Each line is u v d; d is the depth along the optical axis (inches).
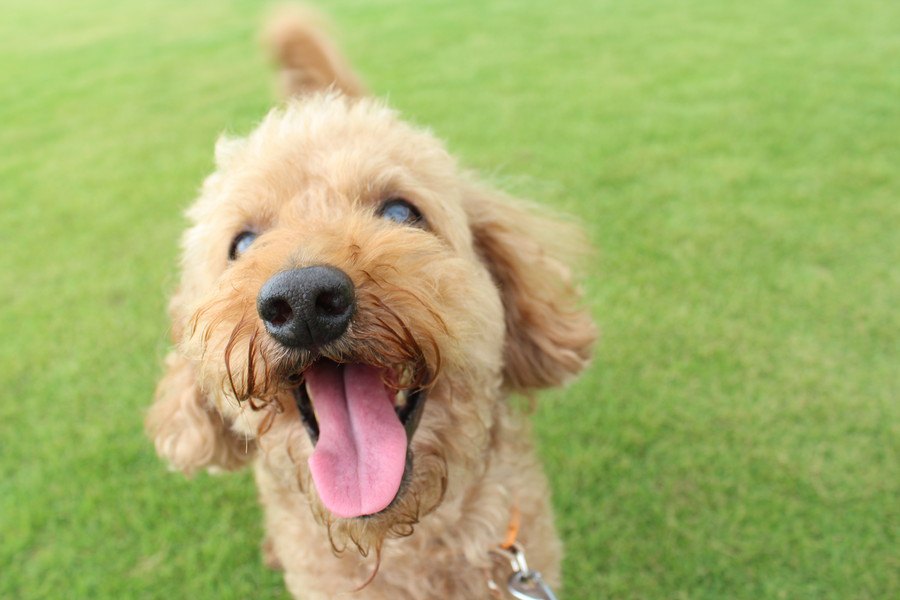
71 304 23.5
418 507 10.5
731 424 17.1
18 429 19.0
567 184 27.0
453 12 57.8
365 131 11.9
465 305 10.5
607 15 52.1
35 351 21.5
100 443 18.4
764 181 26.1
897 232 22.5
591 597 14.6
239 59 51.4
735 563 14.7
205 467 13.3
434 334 9.8
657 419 17.5
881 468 15.8
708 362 18.7
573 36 47.3
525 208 14.5
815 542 14.8
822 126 29.9
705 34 44.7
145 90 45.7
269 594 15.2
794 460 16.2
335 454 10.2
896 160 26.7
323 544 12.1
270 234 10.4
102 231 27.9
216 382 10.2
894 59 37.0
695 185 26.2
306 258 9.4
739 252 22.3
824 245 22.2
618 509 15.9
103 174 33.1
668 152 28.9
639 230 23.8
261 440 11.5
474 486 12.0
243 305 9.6
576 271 15.0
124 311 23.0
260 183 11.4
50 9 82.4
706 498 15.8
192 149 35.2
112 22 70.6
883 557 14.4
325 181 11.2
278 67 17.7
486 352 11.4
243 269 9.9
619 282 21.5
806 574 14.4
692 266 21.9
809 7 48.8
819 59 38.1
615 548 15.2
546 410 18.1
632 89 36.3
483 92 37.9
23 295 24.3
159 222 28.2
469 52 45.9
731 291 20.8
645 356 19.1
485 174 15.7
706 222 23.9
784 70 36.9
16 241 27.7
